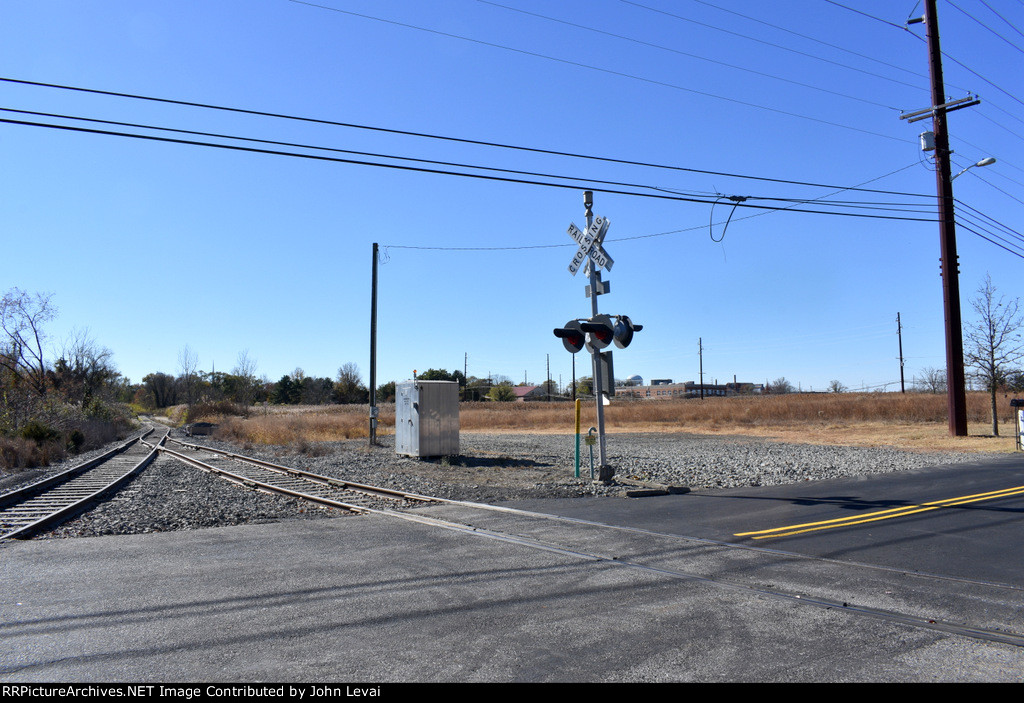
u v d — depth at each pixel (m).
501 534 9.39
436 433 21.92
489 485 15.13
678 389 138.88
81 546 8.97
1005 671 4.58
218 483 16.95
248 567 7.63
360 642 5.21
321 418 54.31
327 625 5.60
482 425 49.59
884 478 15.47
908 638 5.22
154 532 10.16
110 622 5.69
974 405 41.31
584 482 15.05
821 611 5.89
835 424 39.81
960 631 5.36
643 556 7.99
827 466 18.11
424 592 6.56
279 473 19.27
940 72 27.55
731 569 7.34
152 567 7.68
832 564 7.52
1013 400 23.03
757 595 6.38
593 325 14.23
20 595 6.53
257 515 11.50
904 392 78.38
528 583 6.86
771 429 39.03
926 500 11.96
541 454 23.45
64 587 6.82
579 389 117.50
